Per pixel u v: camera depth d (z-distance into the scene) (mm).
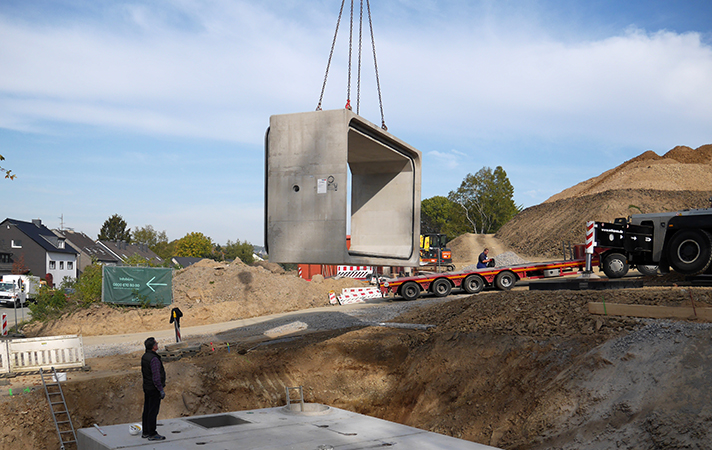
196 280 27266
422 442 7945
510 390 10984
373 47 12102
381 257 12062
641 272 19328
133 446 7738
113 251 79062
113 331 21547
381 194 13977
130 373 12867
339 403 14344
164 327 22219
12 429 10648
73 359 13312
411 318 17891
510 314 13742
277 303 25219
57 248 60250
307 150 10570
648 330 10039
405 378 13852
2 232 56438
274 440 8023
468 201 77312
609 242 16891
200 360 14469
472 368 12273
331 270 35219
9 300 34938
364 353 14859
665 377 8547
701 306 10914
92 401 12000
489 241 60688
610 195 47688
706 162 64938
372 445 7754
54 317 22609
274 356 15172
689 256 14695
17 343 12836
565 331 11648
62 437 10961
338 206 10266
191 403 13102
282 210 10758
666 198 46188
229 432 8547
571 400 9391
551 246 46656
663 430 7656
